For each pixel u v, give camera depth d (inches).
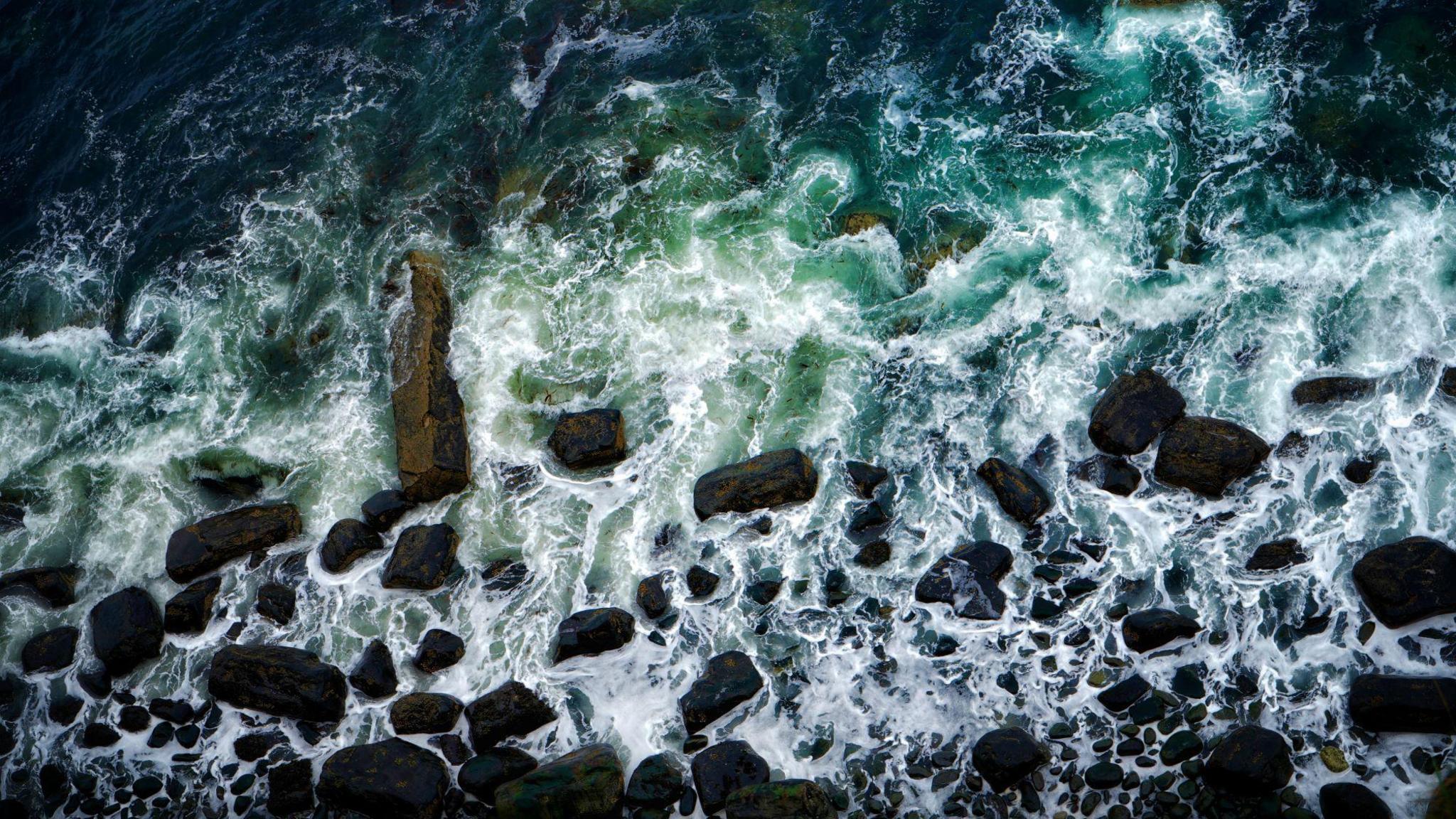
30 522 760.3
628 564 682.8
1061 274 773.3
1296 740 557.0
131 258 904.9
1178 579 624.1
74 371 840.9
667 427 745.0
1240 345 713.0
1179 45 888.9
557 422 759.1
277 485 752.3
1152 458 670.5
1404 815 522.0
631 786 584.1
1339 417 668.7
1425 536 609.0
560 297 824.9
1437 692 542.0
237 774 624.4
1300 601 605.0
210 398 807.1
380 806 586.6
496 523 714.2
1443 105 800.3
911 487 690.8
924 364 746.8
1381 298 712.4
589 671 641.6
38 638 685.3
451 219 888.9
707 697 607.8
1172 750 560.1
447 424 736.3
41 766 641.0
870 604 645.3
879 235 818.2
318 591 692.1
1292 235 756.0
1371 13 867.4
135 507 756.0
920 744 588.1
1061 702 590.6
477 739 612.1
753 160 890.7
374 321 829.2
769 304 794.2
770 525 686.5
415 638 666.8
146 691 663.1
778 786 556.7
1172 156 821.2
